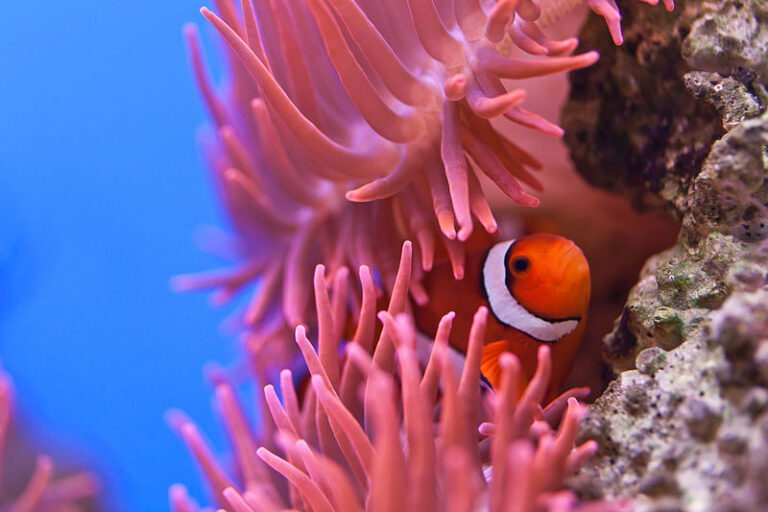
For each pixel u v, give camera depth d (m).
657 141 0.29
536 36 0.28
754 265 0.25
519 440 0.25
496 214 0.32
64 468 0.49
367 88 0.28
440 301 0.29
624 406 0.25
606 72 0.30
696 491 0.23
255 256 0.34
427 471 0.23
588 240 0.31
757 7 0.28
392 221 0.30
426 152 0.29
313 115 0.30
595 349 0.31
